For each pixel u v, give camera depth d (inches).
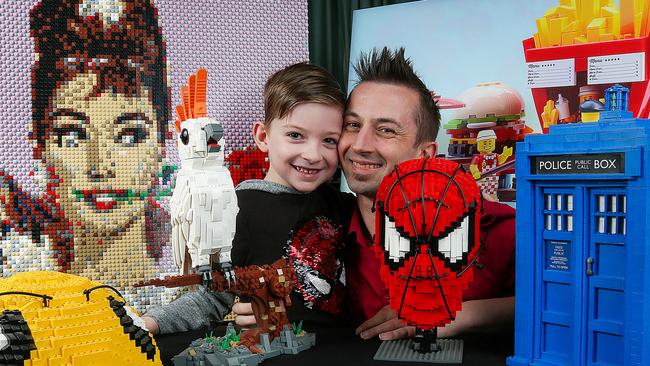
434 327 37.2
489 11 47.5
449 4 48.8
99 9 47.8
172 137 49.8
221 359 35.5
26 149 46.6
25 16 46.2
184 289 50.3
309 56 53.6
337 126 43.7
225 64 50.8
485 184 47.7
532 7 46.1
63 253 47.6
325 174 44.6
